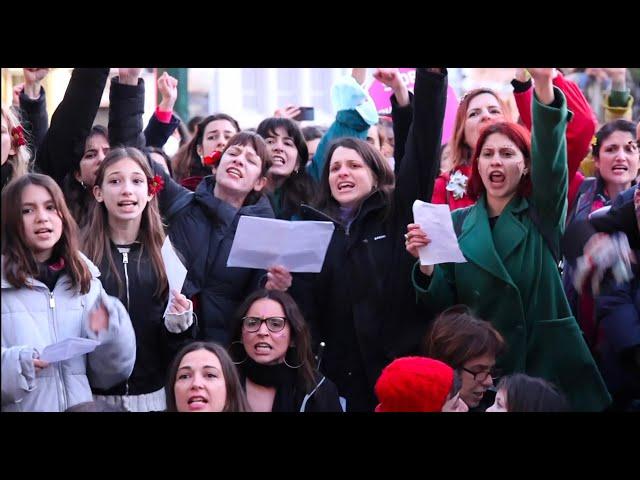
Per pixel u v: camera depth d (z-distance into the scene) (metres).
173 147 11.32
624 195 7.62
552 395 6.71
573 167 7.81
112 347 6.75
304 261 7.17
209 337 7.34
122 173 7.14
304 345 7.06
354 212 7.61
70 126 7.57
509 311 7.28
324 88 14.81
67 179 7.83
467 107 8.13
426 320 7.45
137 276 7.14
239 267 7.45
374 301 7.41
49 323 6.60
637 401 7.43
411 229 7.01
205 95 14.14
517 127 7.42
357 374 7.40
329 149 7.71
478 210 7.48
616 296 7.49
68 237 6.72
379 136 9.82
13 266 6.55
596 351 7.60
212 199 7.64
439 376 6.41
